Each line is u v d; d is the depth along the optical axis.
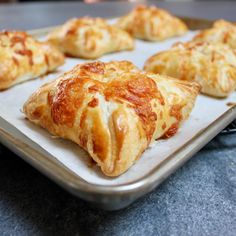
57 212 0.18
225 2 0.73
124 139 0.18
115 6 0.65
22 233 0.17
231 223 0.18
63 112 0.20
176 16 0.49
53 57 0.32
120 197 0.15
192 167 0.22
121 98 0.20
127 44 0.39
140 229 0.17
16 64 0.29
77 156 0.19
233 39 0.37
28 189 0.20
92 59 0.37
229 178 0.21
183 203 0.19
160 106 0.21
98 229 0.17
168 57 0.30
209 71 0.28
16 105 0.26
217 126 0.20
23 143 0.18
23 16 0.55
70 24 0.38
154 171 0.16
